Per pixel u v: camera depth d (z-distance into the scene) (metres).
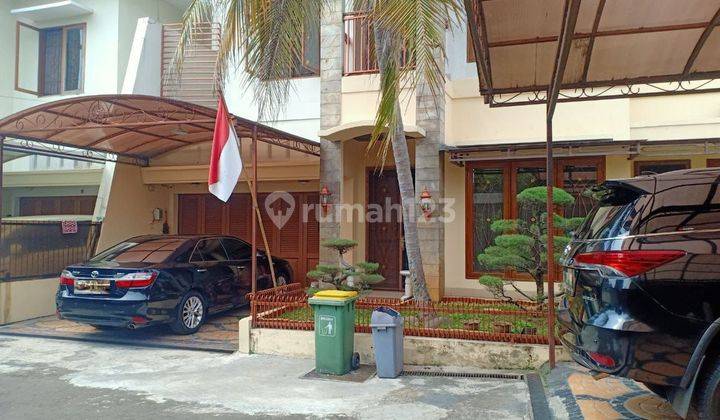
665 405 4.72
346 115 10.14
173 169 12.10
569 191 9.59
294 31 6.87
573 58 6.16
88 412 5.27
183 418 5.09
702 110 9.13
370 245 11.63
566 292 4.44
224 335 8.52
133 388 5.99
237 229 13.08
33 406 5.45
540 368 6.21
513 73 6.51
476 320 6.90
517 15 5.15
